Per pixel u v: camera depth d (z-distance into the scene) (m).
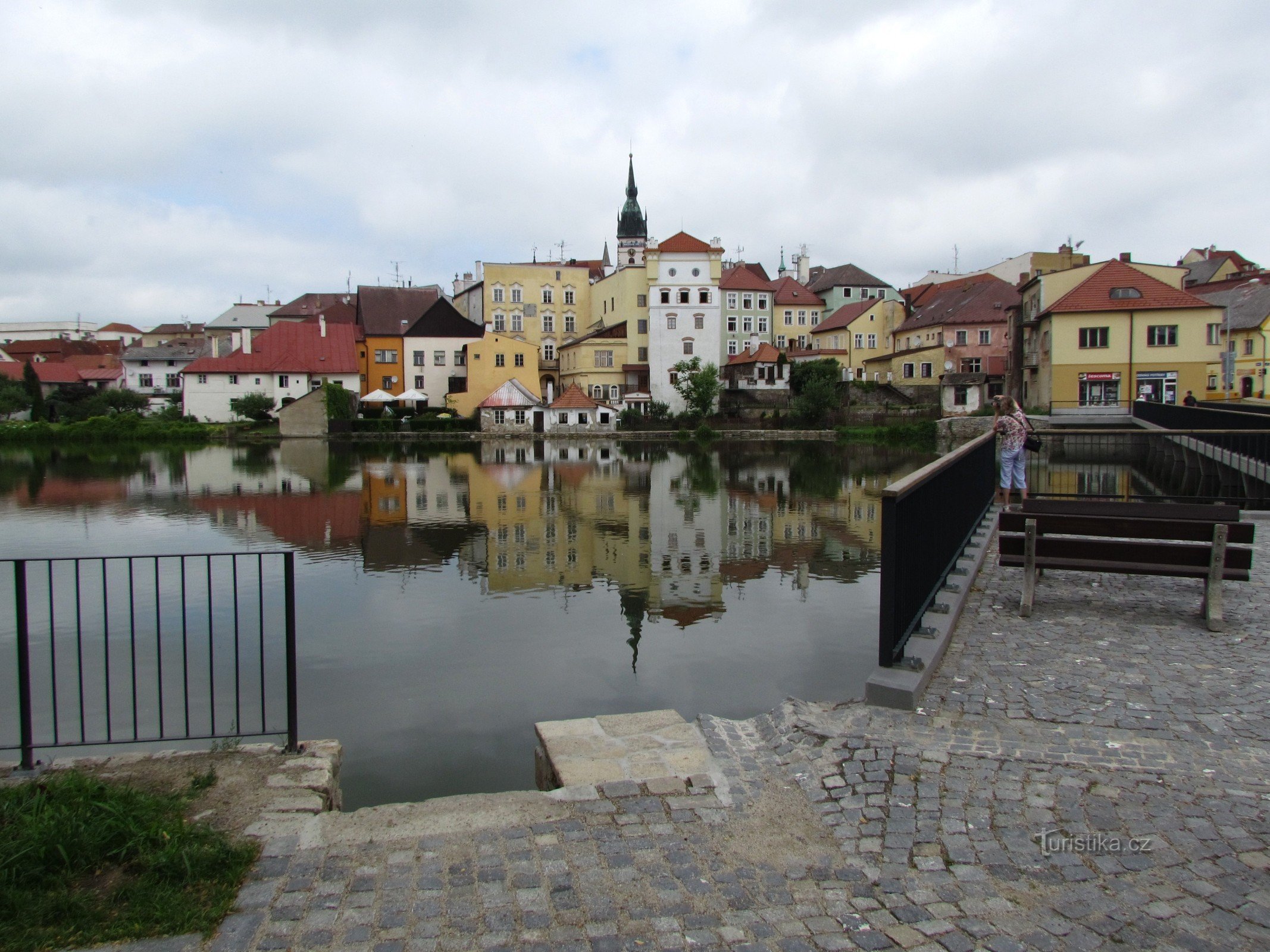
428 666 10.80
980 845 4.34
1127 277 54.72
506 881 4.09
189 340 127.38
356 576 16.50
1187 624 8.18
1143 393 53.38
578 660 11.00
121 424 71.75
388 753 8.12
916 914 3.81
